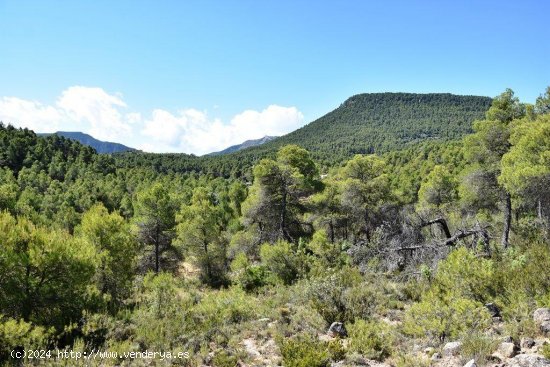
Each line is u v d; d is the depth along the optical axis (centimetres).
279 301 1292
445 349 687
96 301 1087
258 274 1975
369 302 1086
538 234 1458
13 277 937
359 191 2745
